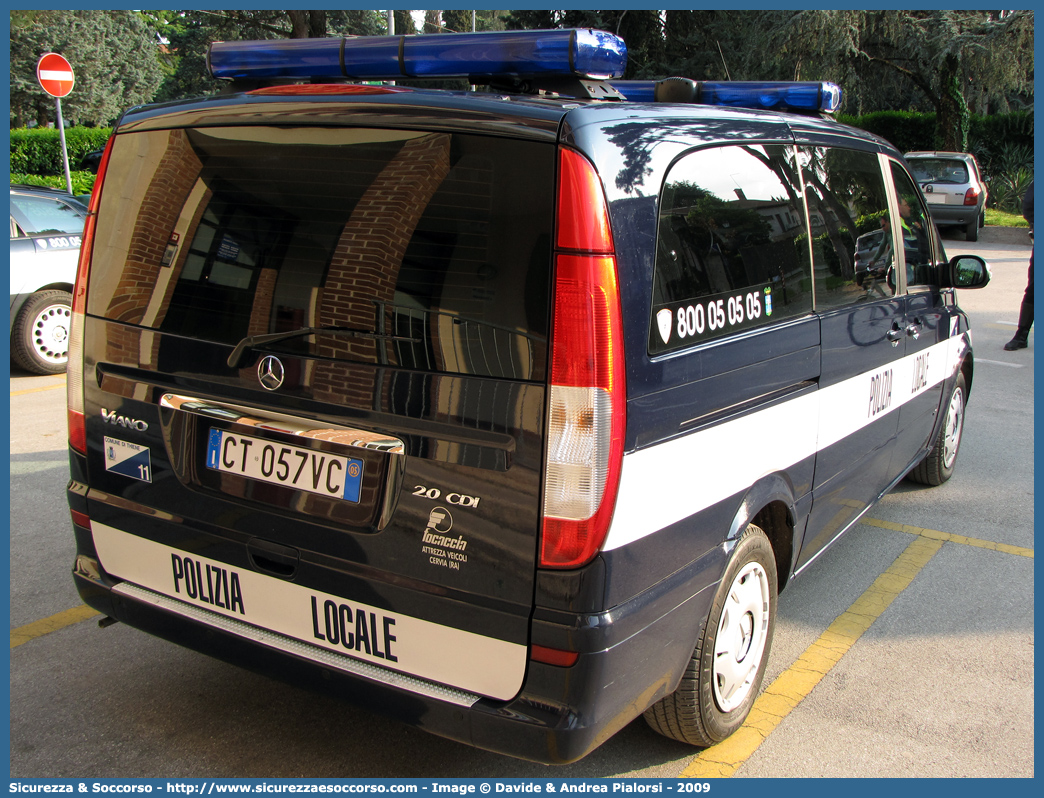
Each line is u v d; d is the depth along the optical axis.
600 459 1.94
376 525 2.14
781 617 3.61
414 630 2.12
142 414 2.51
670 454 2.17
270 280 2.25
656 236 2.12
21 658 3.09
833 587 3.89
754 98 3.42
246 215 2.30
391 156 2.09
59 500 4.59
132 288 2.51
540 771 2.61
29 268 7.26
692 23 20.95
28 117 41.69
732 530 2.50
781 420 2.74
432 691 2.10
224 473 2.37
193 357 2.38
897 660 3.28
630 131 2.11
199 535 2.43
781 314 2.71
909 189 4.05
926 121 22.70
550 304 1.92
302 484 2.24
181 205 2.42
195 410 2.39
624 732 2.80
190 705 2.86
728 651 2.64
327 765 2.60
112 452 2.60
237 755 2.62
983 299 11.52
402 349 2.06
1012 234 17.06
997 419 6.52
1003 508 4.86
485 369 1.98
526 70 2.37
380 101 2.14
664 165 2.19
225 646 2.40
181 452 2.44
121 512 2.60
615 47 2.44
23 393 6.82
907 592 3.85
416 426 2.06
